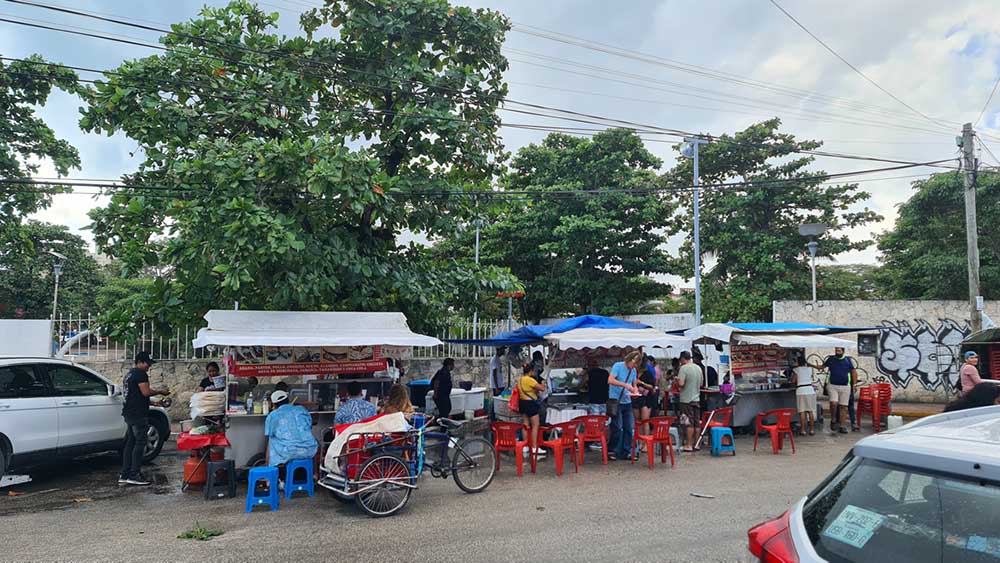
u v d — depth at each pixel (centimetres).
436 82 1244
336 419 868
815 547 270
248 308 1209
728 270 2678
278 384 975
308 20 1323
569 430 1062
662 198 2545
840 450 1243
